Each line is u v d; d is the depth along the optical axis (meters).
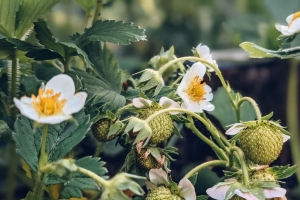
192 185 0.33
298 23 0.36
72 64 0.43
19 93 0.38
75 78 0.37
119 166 0.43
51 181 0.32
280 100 0.53
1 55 0.37
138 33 0.36
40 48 0.36
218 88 0.44
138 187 0.30
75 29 0.66
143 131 0.32
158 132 0.33
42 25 0.36
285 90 0.53
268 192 0.32
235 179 0.33
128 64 0.67
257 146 0.33
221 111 0.43
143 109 0.34
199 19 0.83
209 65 0.36
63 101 0.30
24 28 0.38
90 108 0.35
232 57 0.52
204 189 0.41
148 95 0.36
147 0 0.78
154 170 0.33
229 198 0.32
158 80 0.35
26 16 0.37
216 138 0.35
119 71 0.39
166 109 0.33
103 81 0.39
